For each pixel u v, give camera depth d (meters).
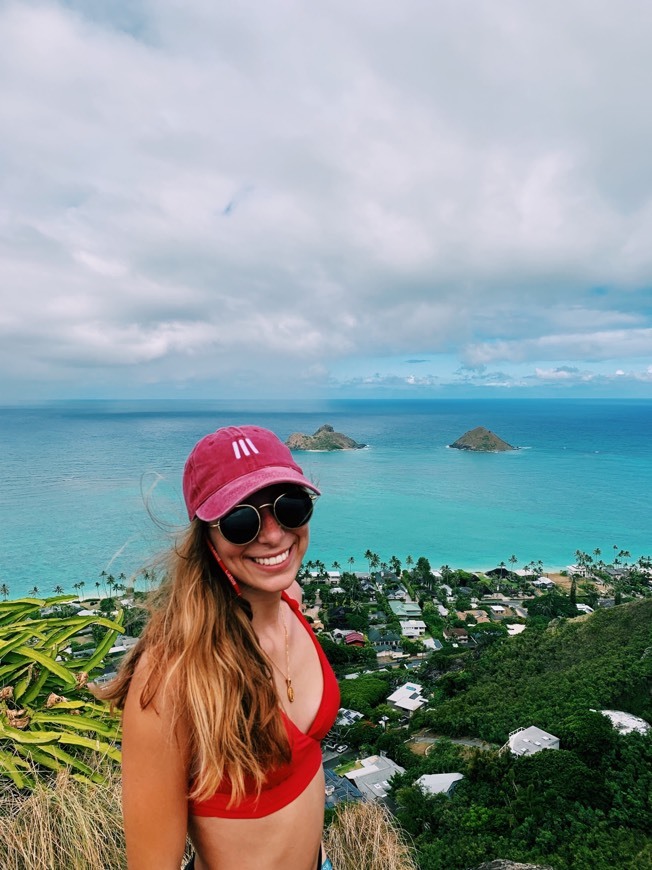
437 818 25.56
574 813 23.83
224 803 1.47
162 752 1.39
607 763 28.14
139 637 1.59
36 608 4.43
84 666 4.21
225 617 1.51
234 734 1.37
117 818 3.30
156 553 1.65
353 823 3.89
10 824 3.07
